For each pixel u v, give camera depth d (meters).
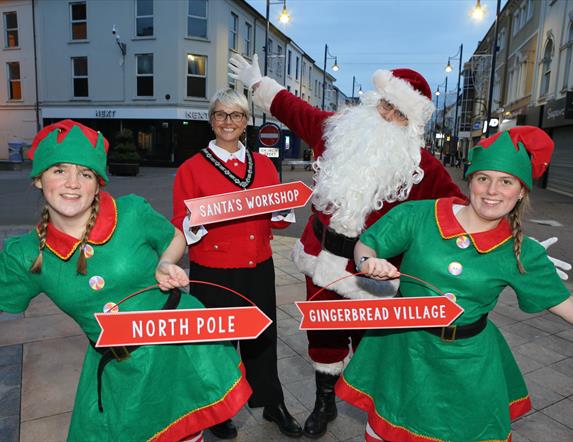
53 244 1.56
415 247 1.76
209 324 1.63
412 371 1.74
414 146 2.23
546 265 1.67
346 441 2.48
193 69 22.00
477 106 38.25
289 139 36.62
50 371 3.08
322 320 1.75
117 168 17.53
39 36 23.14
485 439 1.67
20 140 23.00
